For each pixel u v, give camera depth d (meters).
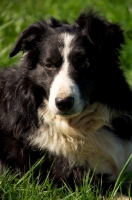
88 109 8.64
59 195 8.23
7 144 9.23
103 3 16.16
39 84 8.59
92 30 8.44
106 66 8.54
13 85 8.97
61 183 8.73
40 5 17.47
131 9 16.08
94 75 8.41
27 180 8.41
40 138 8.88
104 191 8.56
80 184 8.65
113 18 15.30
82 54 8.30
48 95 8.46
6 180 8.63
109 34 8.45
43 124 8.84
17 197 7.98
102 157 8.88
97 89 8.55
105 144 8.86
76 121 8.72
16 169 9.20
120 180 8.38
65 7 16.25
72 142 8.79
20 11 16.59
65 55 8.30
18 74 8.91
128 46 14.51
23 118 8.88
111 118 8.86
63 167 8.74
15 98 8.92
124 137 9.09
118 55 8.83
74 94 7.91
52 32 8.72
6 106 9.18
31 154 9.02
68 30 8.66
